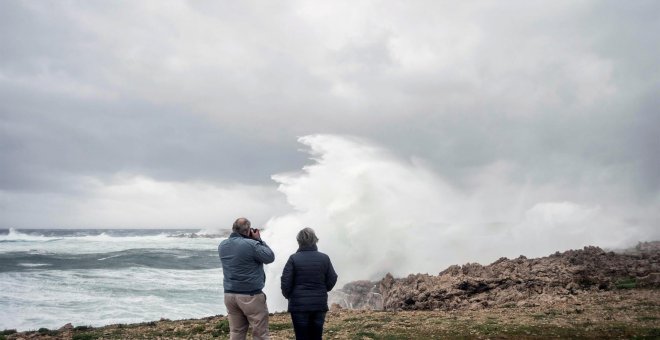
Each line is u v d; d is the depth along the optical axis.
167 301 27.64
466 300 17.28
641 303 13.33
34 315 22.95
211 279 38.28
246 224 7.61
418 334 11.05
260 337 7.29
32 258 56.41
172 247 85.06
